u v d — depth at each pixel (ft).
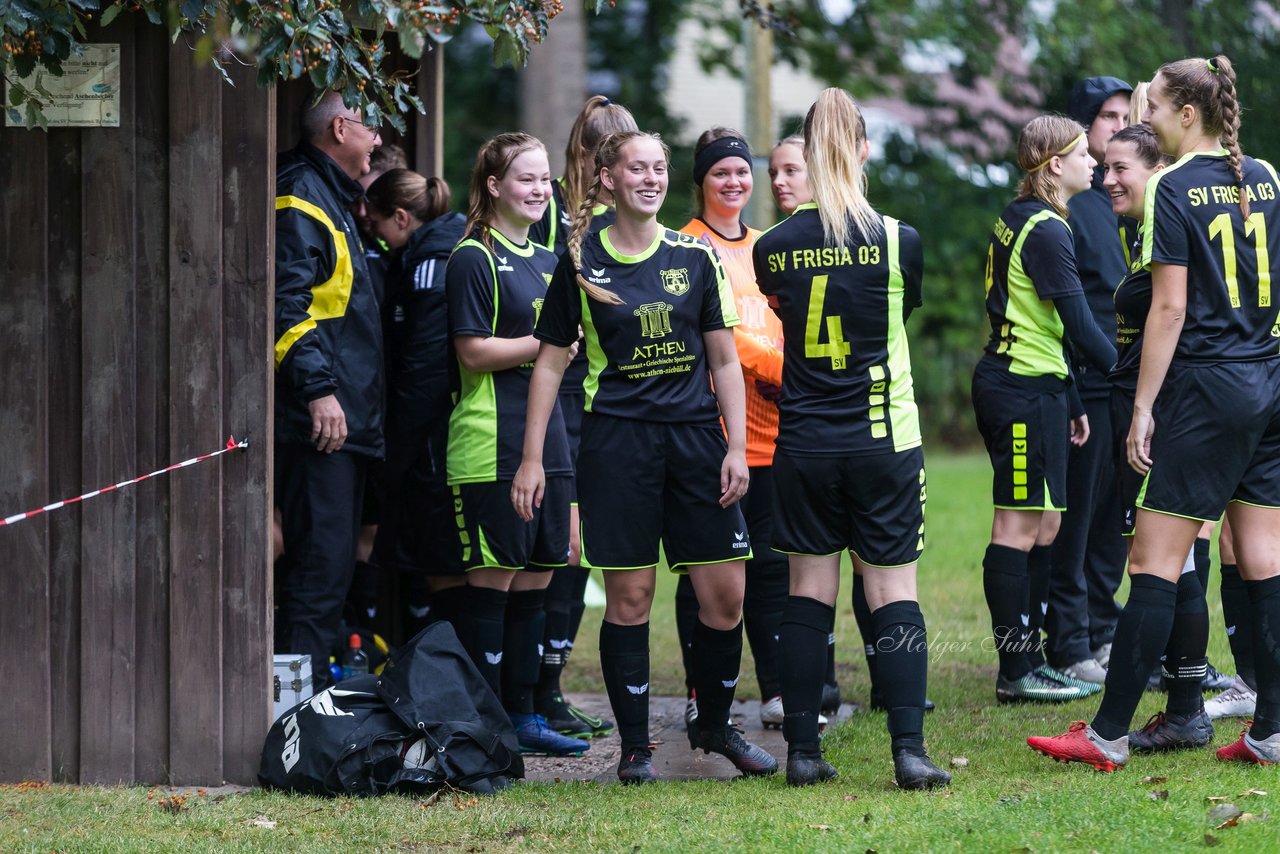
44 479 39.75
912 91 160.45
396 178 49.44
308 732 38.47
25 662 39.93
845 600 72.02
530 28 34.47
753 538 46.52
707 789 38.75
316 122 43.78
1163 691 48.65
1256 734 38.09
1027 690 48.11
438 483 45.68
